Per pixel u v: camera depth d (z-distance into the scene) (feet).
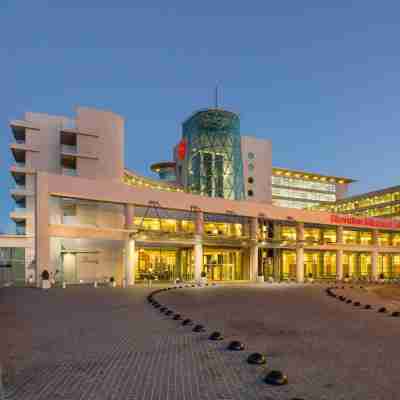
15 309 57.16
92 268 137.59
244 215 151.43
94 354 29.35
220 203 146.10
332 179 405.80
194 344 33.35
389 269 210.59
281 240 160.45
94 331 39.14
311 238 183.32
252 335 38.52
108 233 120.78
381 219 195.21
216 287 114.73
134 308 59.21
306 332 40.60
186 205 138.10
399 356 29.96
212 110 276.82
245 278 160.25
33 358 27.96
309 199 392.06
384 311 59.47
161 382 22.59
